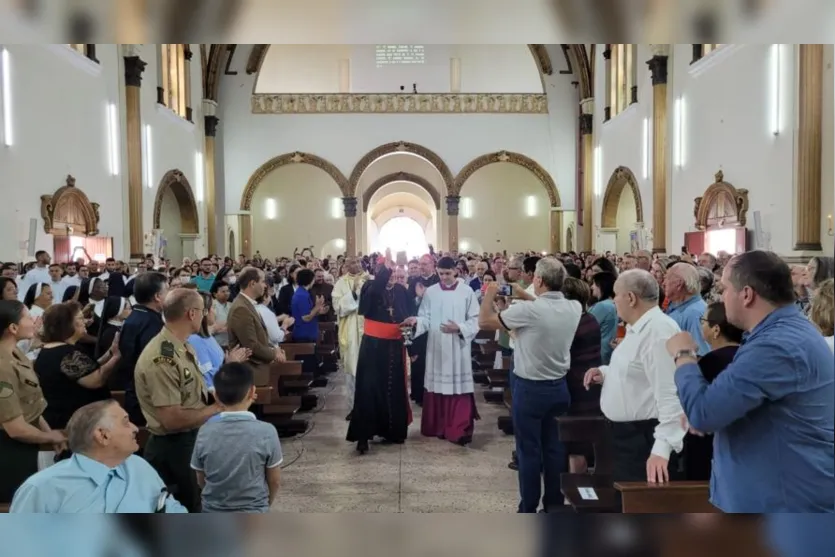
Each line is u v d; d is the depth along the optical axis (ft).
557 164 87.45
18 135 38.32
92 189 49.08
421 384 28.68
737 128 43.68
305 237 93.56
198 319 12.59
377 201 108.17
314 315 29.40
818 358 5.85
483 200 95.40
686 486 9.21
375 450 21.71
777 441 6.01
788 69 37.65
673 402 9.93
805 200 35.09
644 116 62.39
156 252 61.21
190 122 73.77
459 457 20.92
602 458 13.30
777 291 6.23
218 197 85.46
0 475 11.80
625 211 76.28
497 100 87.30
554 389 14.49
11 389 11.68
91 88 49.03
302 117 86.43
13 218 37.52
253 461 10.57
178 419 12.05
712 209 47.16
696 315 14.67
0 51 36.55
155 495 9.09
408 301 27.55
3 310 11.71
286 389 26.05
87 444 8.63
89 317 24.26
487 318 14.87
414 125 86.94
